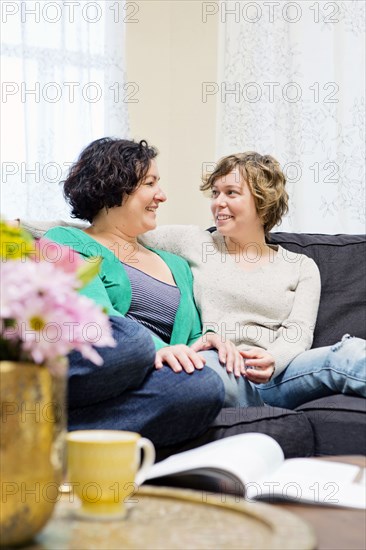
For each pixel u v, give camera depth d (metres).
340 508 1.18
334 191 3.42
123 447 1.01
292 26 3.47
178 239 2.70
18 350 0.94
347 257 2.74
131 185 2.46
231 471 1.19
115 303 2.35
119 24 3.63
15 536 0.90
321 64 3.45
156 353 2.03
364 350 2.28
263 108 3.54
